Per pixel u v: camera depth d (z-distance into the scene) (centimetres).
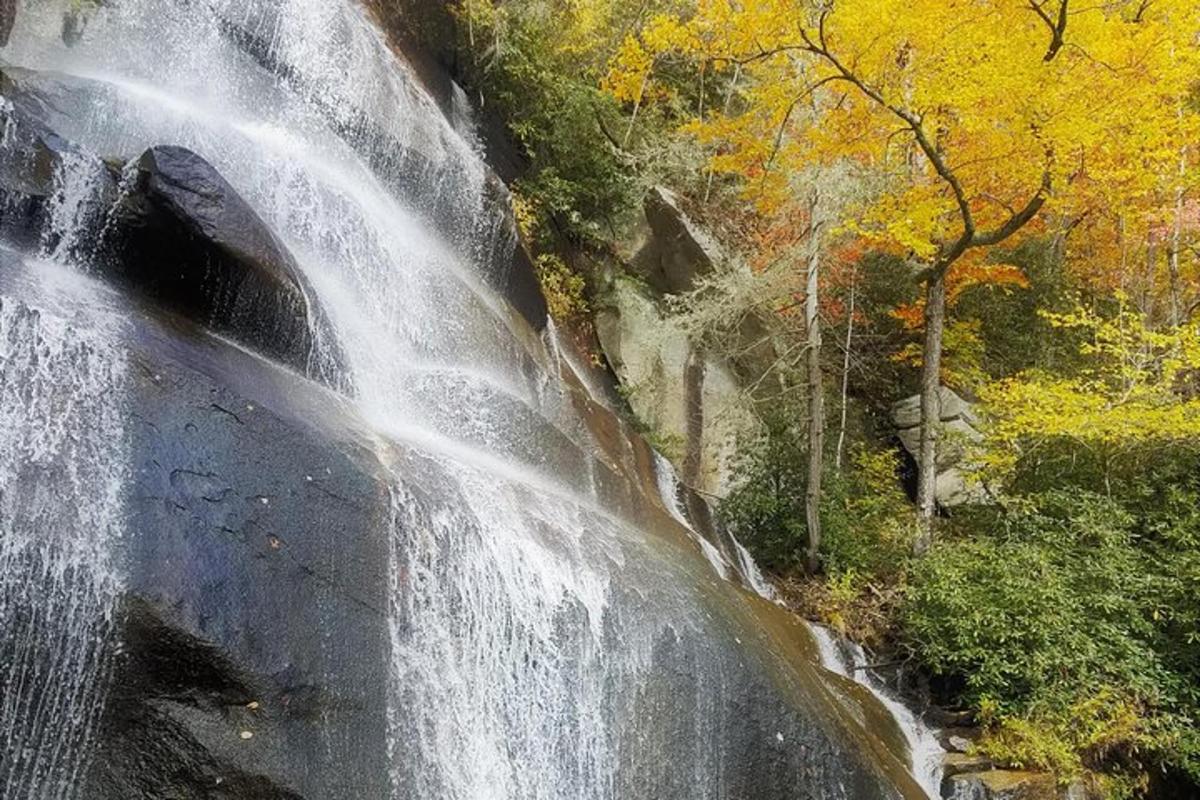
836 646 944
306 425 493
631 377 1350
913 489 1378
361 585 455
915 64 995
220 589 406
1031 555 903
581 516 668
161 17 901
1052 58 927
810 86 1073
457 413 729
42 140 538
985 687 857
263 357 574
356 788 423
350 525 465
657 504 951
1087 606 882
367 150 1050
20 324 414
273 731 402
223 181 566
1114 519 953
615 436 1015
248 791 389
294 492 455
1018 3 963
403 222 978
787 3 1002
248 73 959
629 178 1445
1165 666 862
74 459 396
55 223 534
